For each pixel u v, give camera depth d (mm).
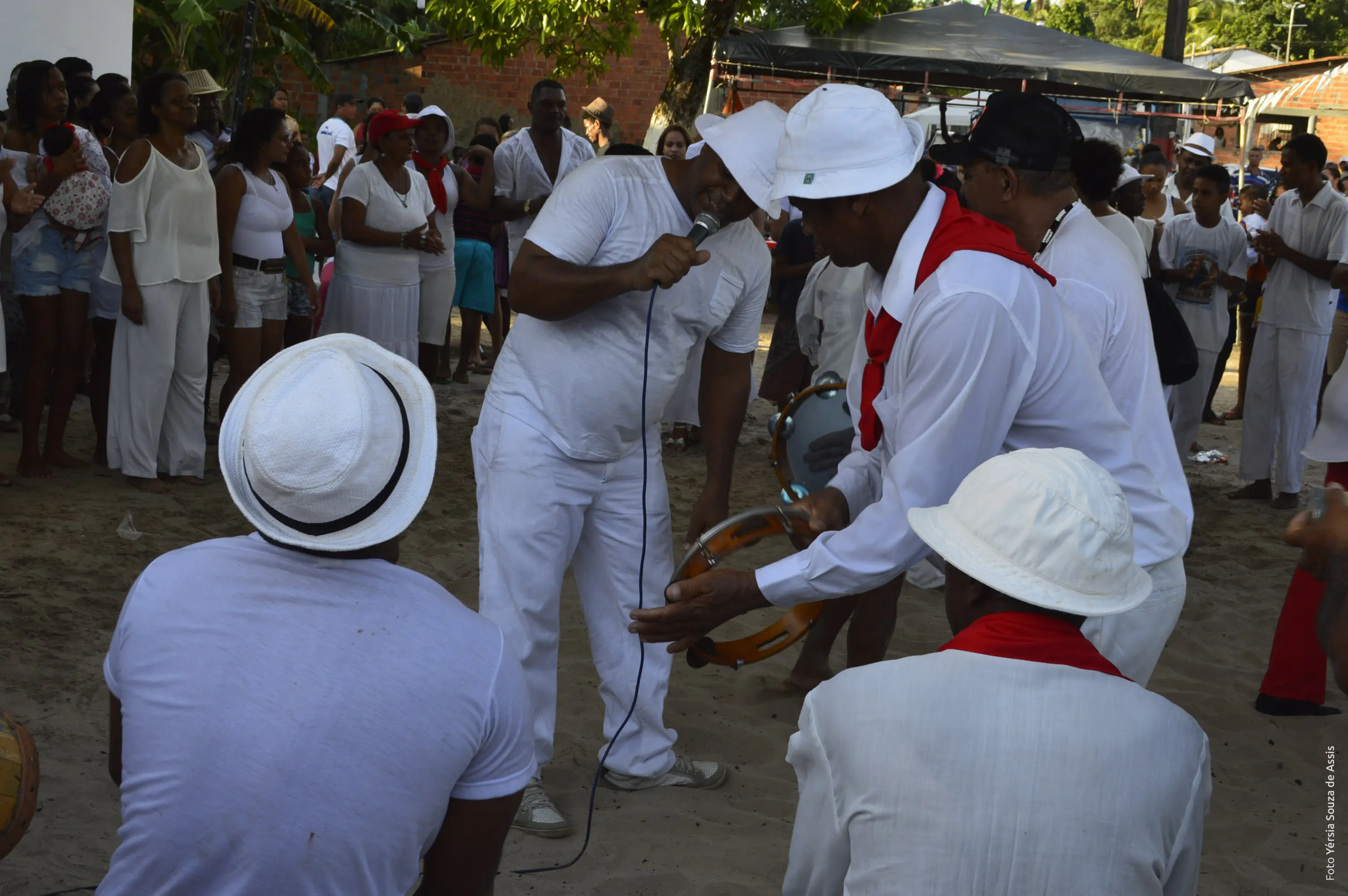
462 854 1923
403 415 1885
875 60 14391
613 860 3627
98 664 4652
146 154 6387
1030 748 1826
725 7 15031
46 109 6777
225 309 7008
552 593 3719
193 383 6867
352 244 8477
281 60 23297
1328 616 2100
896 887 1817
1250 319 10930
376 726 1763
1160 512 2990
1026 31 14891
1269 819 4160
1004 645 1926
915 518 2074
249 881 1738
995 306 2629
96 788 3746
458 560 6301
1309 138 7801
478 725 1837
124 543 5918
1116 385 3363
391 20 22672
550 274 3385
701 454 8727
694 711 4770
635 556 3865
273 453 1771
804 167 2787
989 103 3412
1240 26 53219
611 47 16953
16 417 7918
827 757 1955
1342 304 8867
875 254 2895
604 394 3582
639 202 3492
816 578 2695
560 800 3975
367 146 9648
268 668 1769
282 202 7203
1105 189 4973
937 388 2637
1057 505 1935
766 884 3543
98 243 6789
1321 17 52406
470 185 9727
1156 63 14438
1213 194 8070
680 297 3580
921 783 1834
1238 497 8531
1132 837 1796
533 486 3613
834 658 5445
